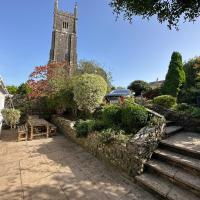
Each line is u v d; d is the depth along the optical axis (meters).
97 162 5.00
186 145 4.10
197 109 6.11
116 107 5.97
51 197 3.28
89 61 15.97
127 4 4.34
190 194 2.96
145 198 3.18
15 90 16.72
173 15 4.36
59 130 10.13
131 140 4.14
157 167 3.68
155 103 8.06
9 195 3.38
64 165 4.85
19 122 12.26
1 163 5.14
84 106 8.55
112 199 3.18
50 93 11.26
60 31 43.88
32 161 5.23
